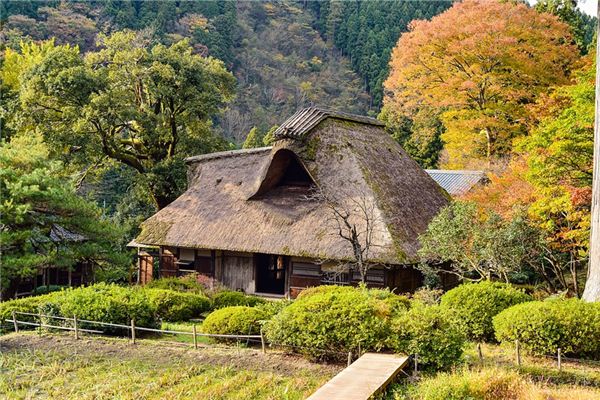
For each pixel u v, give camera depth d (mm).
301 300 11766
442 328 10570
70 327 13781
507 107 26094
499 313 12023
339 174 22453
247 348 12297
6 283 19500
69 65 29266
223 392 9625
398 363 10008
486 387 8781
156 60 31531
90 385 10250
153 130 30781
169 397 9477
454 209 17812
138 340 13211
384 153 24828
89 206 20516
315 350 11070
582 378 9930
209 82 33219
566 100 19297
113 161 32938
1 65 36250
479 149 29719
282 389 9656
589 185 15188
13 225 19359
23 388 10180
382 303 11352
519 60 25047
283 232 22125
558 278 20703
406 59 28484
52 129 29078
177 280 22016
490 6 26188
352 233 18516
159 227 25109
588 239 15781
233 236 22984
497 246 16531
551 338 10836
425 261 19391
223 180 26172
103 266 25594
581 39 33156
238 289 23641
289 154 23516
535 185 15836
